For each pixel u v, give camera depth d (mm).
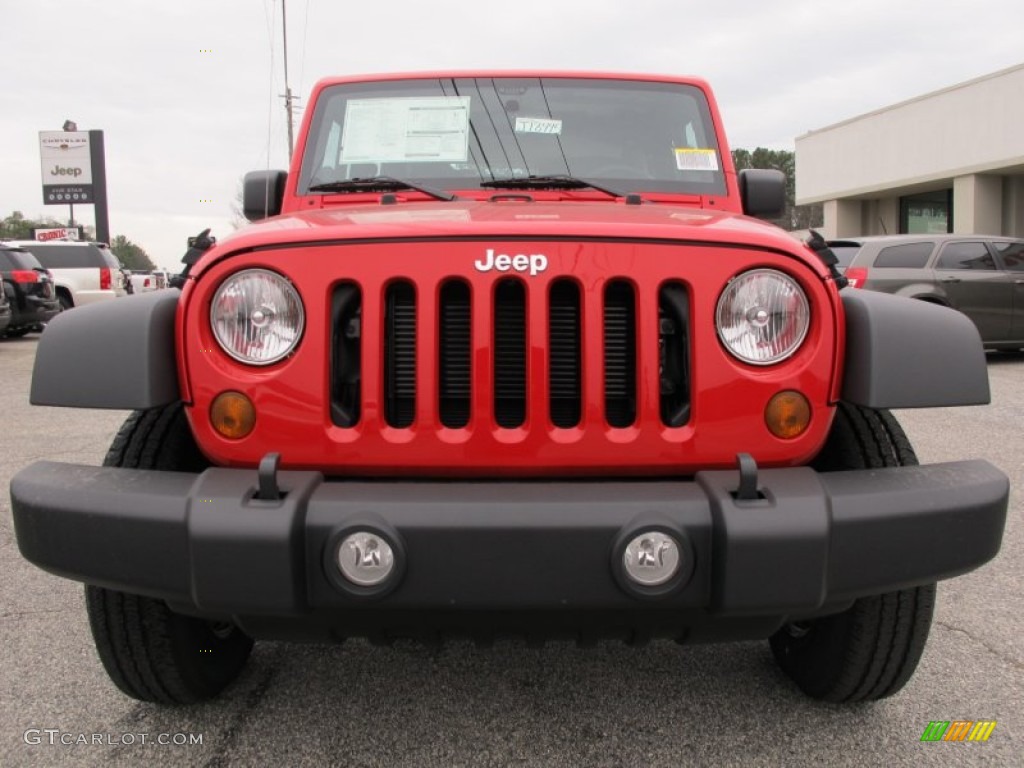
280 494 1849
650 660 2881
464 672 2801
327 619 1962
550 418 1996
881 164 24031
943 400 1951
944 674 2752
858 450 2191
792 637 2693
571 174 3156
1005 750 2314
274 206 3266
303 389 1948
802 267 1970
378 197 3053
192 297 1972
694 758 2291
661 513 1808
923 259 10414
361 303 1958
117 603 2260
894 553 1861
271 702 2602
